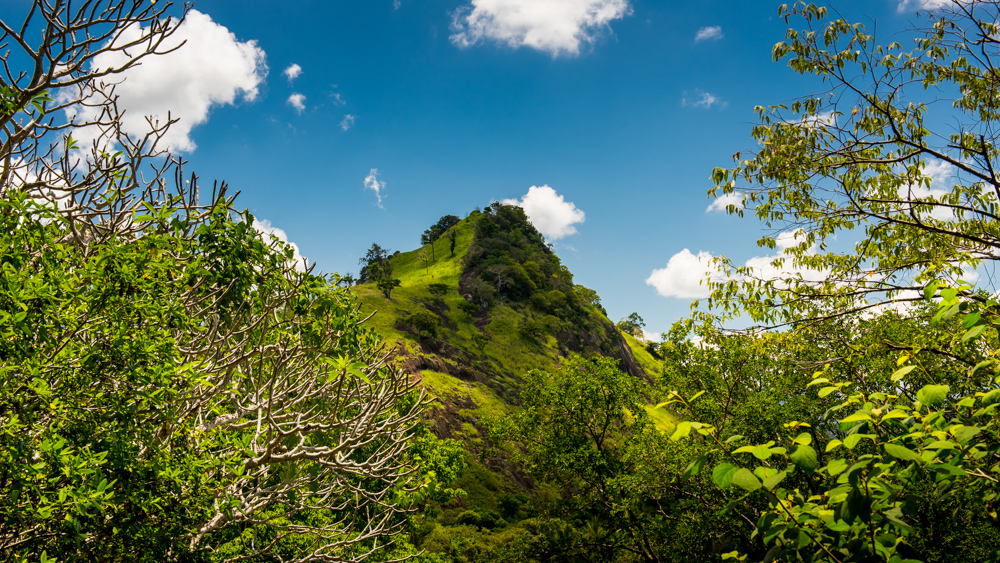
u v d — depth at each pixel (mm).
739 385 18250
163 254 6059
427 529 33125
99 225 6520
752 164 9906
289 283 7074
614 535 19312
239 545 8391
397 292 118312
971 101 9117
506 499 49406
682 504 16125
